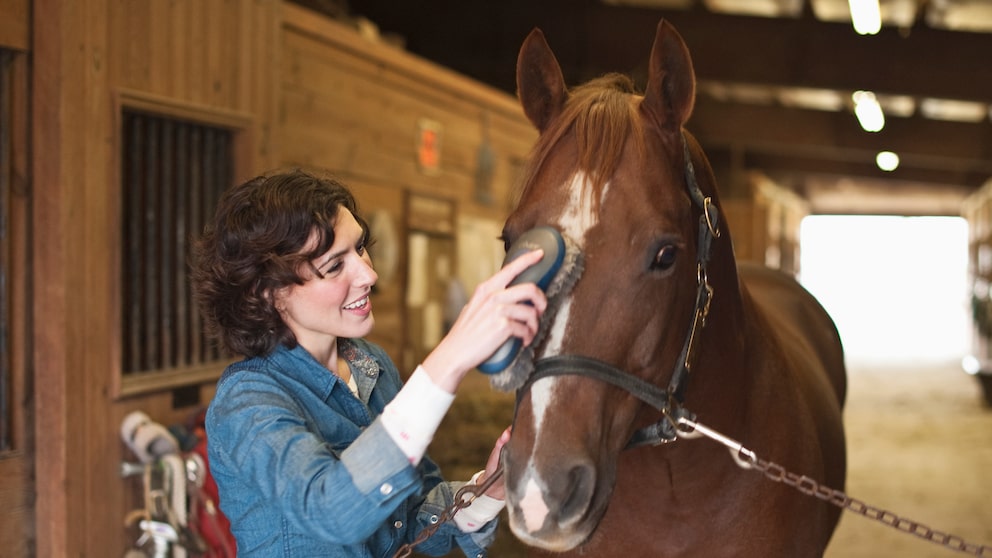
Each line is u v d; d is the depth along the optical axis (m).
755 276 2.76
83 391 2.09
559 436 1.13
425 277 4.42
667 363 1.30
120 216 2.18
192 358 2.55
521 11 7.32
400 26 7.32
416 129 4.25
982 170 12.34
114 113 2.16
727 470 1.52
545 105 1.40
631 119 1.27
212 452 1.21
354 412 1.31
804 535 1.65
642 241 1.20
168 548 2.18
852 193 18.17
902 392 8.69
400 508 1.37
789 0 6.97
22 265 2.02
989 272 11.84
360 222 1.36
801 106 10.27
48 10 1.99
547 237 1.14
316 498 1.07
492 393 4.20
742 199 11.70
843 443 2.10
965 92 7.14
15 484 2.02
